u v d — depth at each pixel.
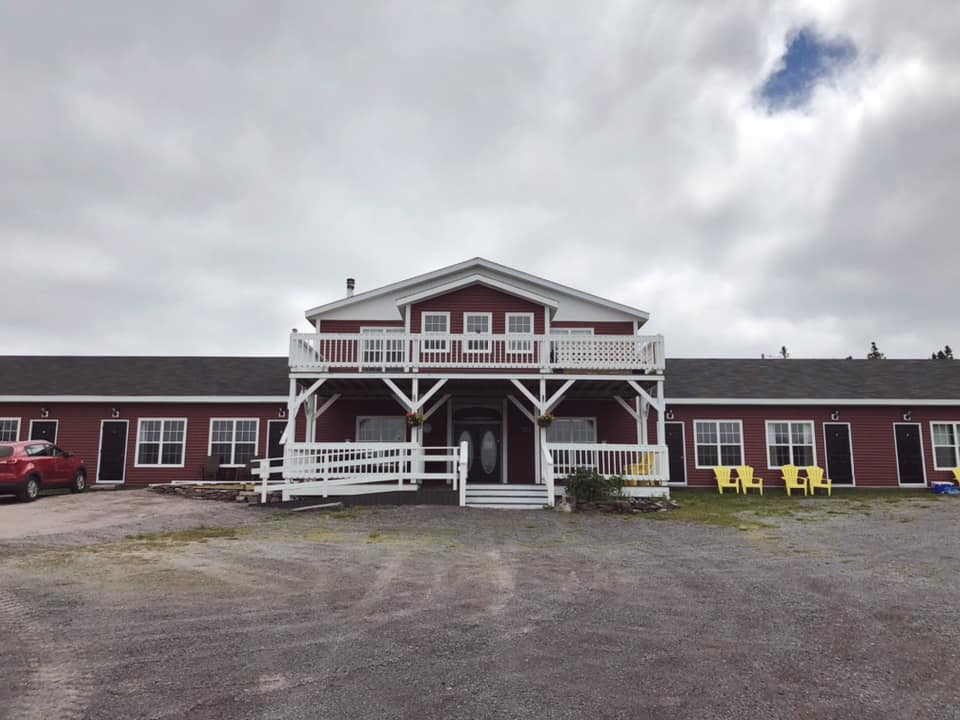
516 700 4.11
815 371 23.77
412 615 6.01
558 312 20.98
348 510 14.75
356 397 20.66
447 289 19.59
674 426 21.78
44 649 5.00
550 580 7.57
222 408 21.61
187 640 5.24
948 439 21.66
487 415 20.67
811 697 4.19
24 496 15.90
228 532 11.31
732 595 6.91
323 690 4.24
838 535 11.45
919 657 4.96
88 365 23.69
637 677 4.52
